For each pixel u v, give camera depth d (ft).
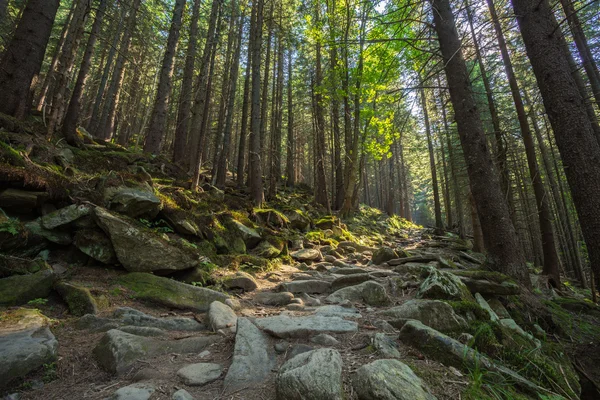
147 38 52.65
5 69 21.21
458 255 35.27
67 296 12.27
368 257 31.65
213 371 8.80
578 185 14.08
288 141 68.23
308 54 69.21
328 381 7.14
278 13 54.19
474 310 13.70
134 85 66.44
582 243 49.88
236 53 42.83
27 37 21.95
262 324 11.49
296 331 10.89
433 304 13.35
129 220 17.06
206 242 22.26
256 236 26.32
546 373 10.69
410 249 40.47
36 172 16.14
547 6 15.78
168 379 8.40
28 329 9.60
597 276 13.56
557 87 14.85
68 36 28.81
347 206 51.26
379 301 15.99
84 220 16.28
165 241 17.21
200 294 14.99
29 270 13.03
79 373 8.60
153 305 13.82
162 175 29.58
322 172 54.03
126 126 66.69
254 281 18.76
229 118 41.63
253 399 7.67
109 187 19.01
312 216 45.16
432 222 168.04
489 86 36.70
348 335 11.16
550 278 29.84
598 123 28.37
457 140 57.47
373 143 48.21
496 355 11.19
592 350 15.23
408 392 7.08
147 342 9.96
